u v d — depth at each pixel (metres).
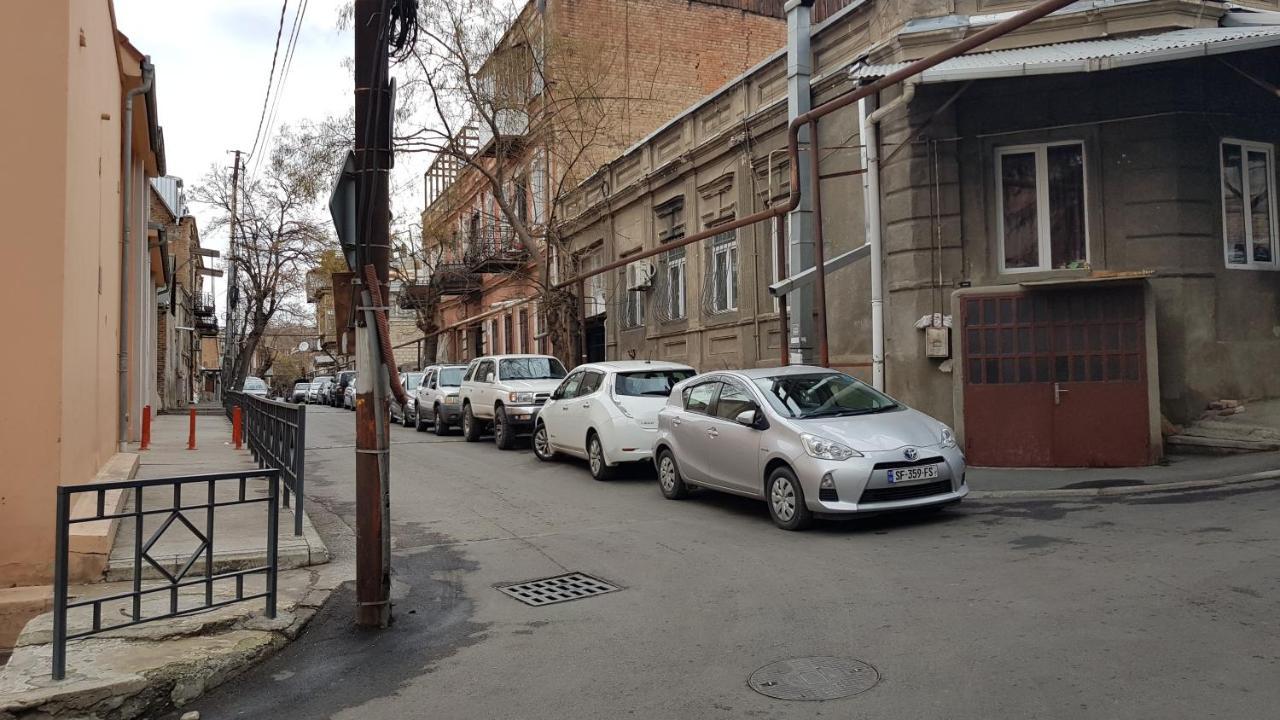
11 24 6.95
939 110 11.51
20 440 6.77
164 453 15.37
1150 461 10.74
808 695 4.44
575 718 4.40
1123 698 4.09
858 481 8.02
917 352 12.41
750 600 6.25
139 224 17.94
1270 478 9.29
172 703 4.88
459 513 10.49
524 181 25.12
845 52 14.06
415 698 4.84
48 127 6.96
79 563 6.95
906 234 12.54
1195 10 11.37
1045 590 5.90
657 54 25.48
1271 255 12.38
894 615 5.63
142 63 13.80
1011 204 12.47
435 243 31.89
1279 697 3.99
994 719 3.97
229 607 6.20
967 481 10.49
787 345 14.50
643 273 20.98
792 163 12.08
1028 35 11.84
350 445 19.61
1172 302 11.54
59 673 4.79
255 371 83.00
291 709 4.78
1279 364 12.05
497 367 18.11
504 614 6.40
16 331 6.80
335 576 7.47
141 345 18.16
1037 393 11.32
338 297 6.32
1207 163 11.83
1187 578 5.90
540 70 19.78
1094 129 11.94
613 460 12.38
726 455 9.51
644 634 5.68
